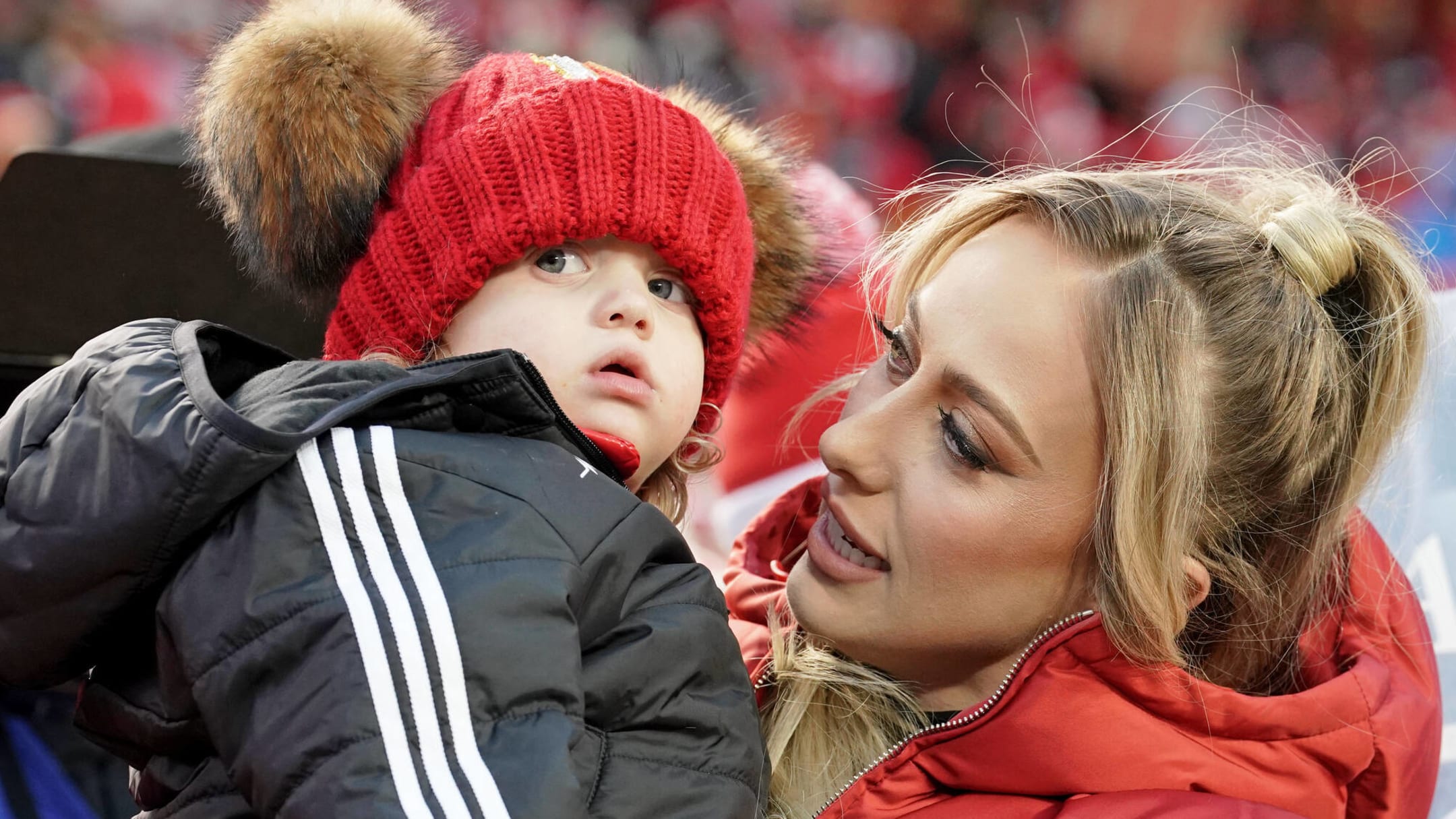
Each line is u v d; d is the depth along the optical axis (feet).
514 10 54.24
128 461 10.57
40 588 10.84
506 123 13.78
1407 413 14.12
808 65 55.62
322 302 15.28
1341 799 13.38
